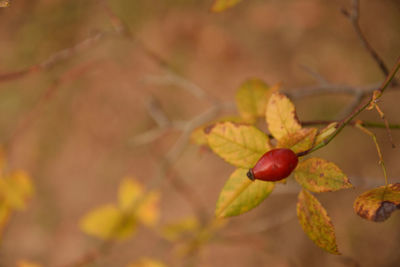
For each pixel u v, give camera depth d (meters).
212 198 1.51
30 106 1.58
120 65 1.54
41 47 1.65
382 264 1.28
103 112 1.66
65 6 1.68
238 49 1.70
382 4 1.58
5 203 0.54
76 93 1.65
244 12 1.75
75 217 1.57
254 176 0.41
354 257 1.32
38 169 1.59
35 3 1.66
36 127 1.61
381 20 1.57
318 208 0.42
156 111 0.79
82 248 1.50
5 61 1.63
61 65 1.62
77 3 1.69
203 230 0.64
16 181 0.55
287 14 1.71
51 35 1.66
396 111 1.43
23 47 1.64
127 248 1.30
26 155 1.59
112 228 0.59
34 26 1.65
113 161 1.61
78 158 1.63
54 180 1.61
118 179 1.59
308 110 1.50
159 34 1.72
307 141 0.42
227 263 1.34
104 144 1.63
